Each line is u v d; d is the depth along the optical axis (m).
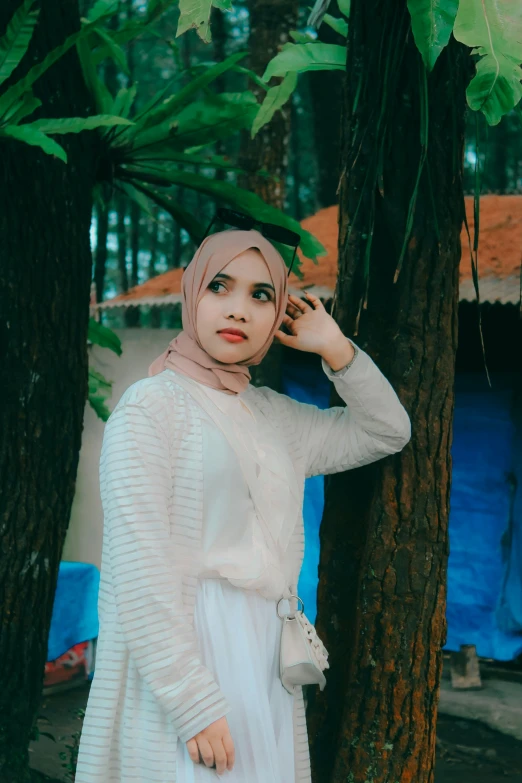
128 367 6.98
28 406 3.00
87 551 6.83
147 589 1.73
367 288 2.42
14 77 2.99
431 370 2.39
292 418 2.16
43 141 2.59
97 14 3.75
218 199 3.80
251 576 1.84
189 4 1.69
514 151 15.41
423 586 2.36
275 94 3.17
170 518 1.85
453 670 5.54
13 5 3.02
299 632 1.91
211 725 1.68
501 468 5.62
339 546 2.51
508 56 1.69
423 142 2.25
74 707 4.90
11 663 3.01
